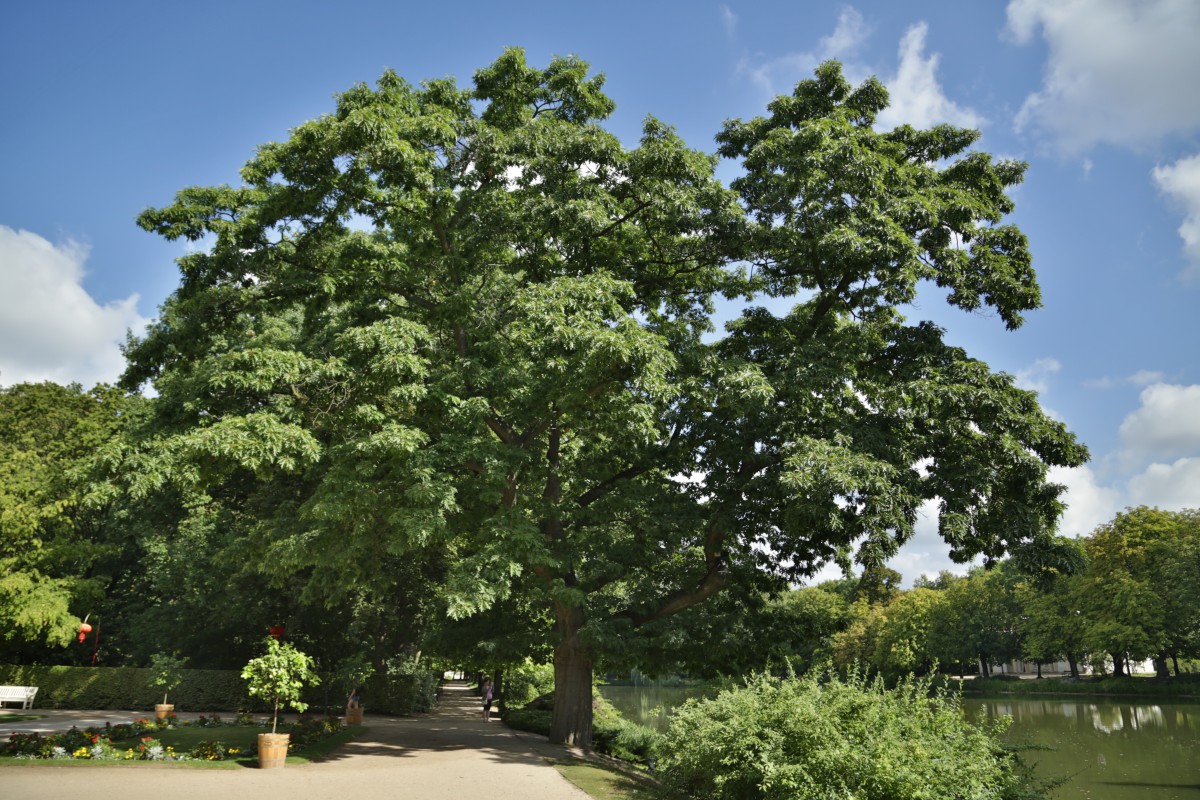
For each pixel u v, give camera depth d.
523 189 19.45
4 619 26.16
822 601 77.69
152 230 17.22
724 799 11.10
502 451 16.34
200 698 30.39
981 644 68.88
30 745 14.33
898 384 17.81
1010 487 16.83
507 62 20.39
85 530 33.75
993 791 9.53
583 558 19.55
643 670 19.39
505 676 36.06
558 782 13.47
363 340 15.29
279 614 30.14
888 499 15.16
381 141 15.62
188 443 13.79
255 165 17.97
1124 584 52.12
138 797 10.64
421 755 16.67
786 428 17.69
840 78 20.55
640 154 18.14
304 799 11.10
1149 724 35.16
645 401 16.55
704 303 22.03
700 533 18.95
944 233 18.56
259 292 17.97
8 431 31.48
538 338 16.88
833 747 9.79
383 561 25.14
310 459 14.91
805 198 18.27
